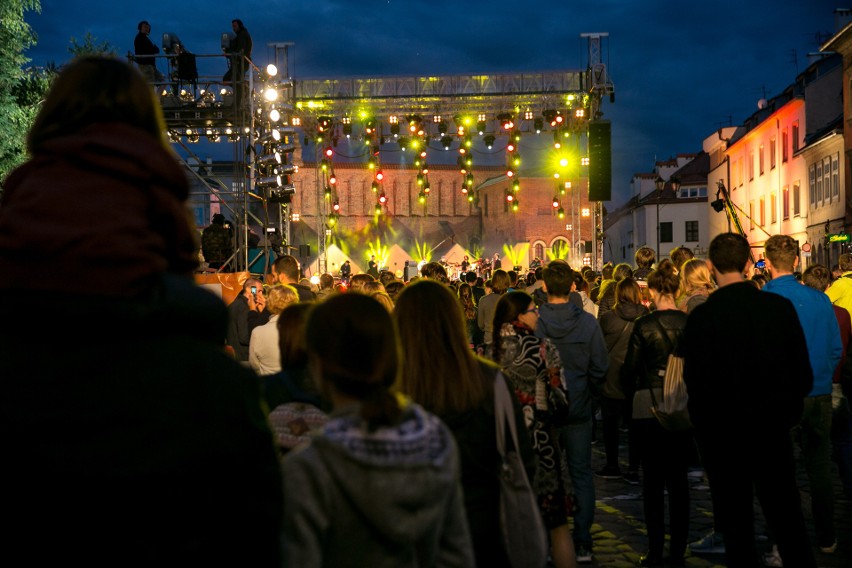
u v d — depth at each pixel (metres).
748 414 4.74
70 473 1.41
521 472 3.18
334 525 2.00
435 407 3.10
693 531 6.86
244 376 1.62
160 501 1.45
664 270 6.09
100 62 1.68
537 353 4.64
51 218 1.47
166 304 1.52
